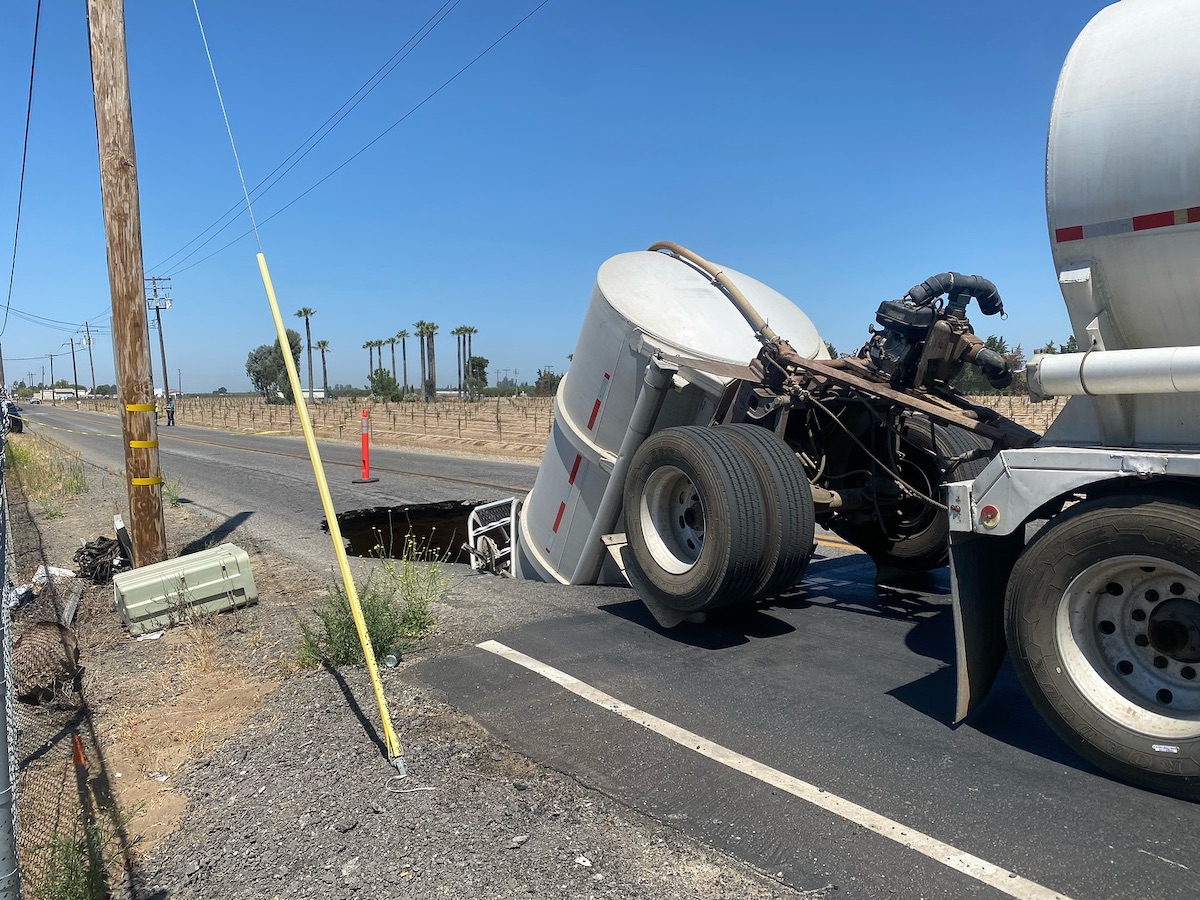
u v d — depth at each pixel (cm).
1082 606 331
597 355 669
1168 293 319
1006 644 383
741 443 509
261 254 399
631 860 283
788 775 338
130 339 770
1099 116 331
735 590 498
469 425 3856
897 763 347
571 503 723
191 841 331
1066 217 340
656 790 329
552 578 762
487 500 1333
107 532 1084
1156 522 299
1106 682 328
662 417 623
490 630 557
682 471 517
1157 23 328
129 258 764
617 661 488
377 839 305
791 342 638
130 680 520
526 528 825
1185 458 297
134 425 773
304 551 915
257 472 1878
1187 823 293
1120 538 310
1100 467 322
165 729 446
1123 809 304
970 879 264
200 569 640
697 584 500
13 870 227
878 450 615
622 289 653
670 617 541
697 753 361
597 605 626
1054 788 322
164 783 389
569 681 455
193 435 3656
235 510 1268
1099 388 333
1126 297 331
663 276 668
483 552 921
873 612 593
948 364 501
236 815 342
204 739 428
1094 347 342
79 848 327
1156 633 313
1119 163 323
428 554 1142
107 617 662
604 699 427
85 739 441
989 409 489
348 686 463
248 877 296
